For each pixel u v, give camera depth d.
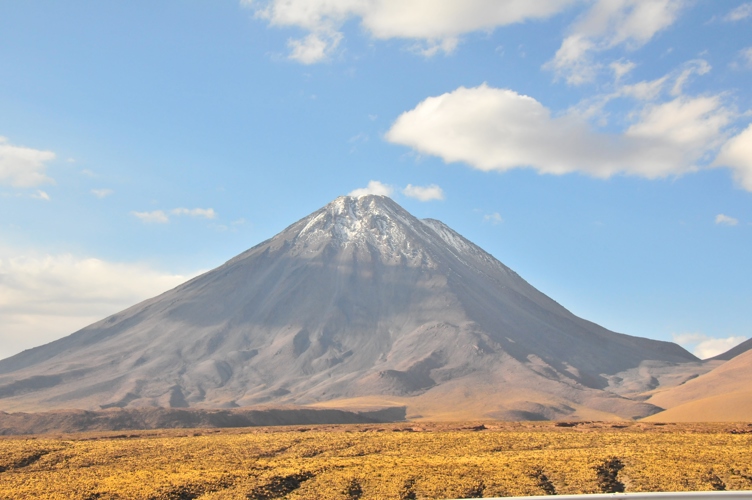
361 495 55.19
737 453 68.00
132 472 64.69
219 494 55.53
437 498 53.34
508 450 76.38
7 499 53.69
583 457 66.25
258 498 55.19
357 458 71.12
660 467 61.19
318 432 100.19
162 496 54.66
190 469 65.81
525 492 54.72
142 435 106.94
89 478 61.84
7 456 71.75
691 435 86.19
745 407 156.75
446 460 66.62
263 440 85.88
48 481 60.75
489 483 56.84
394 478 58.22
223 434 106.06
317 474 61.88
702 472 59.28
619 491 55.94
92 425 168.88
